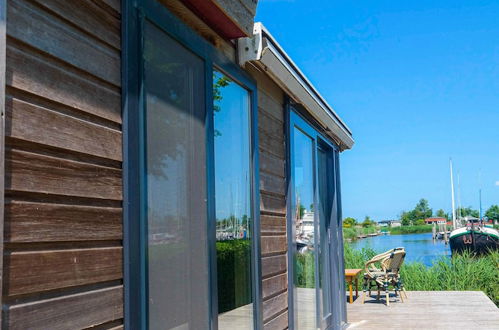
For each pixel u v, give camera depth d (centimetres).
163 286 211
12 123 137
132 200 187
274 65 333
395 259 826
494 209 7025
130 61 190
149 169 206
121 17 189
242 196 311
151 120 210
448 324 630
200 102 255
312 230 496
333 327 567
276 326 358
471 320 654
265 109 364
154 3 211
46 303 146
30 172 142
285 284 387
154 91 214
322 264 540
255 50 306
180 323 223
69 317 154
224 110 292
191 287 235
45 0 151
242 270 302
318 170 552
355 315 702
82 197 163
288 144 404
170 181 222
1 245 128
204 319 245
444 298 852
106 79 177
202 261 246
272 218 366
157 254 208
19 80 140
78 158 162
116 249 178
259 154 345
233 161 301
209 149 258
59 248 153
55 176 151
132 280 183
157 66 217
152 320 201
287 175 402
